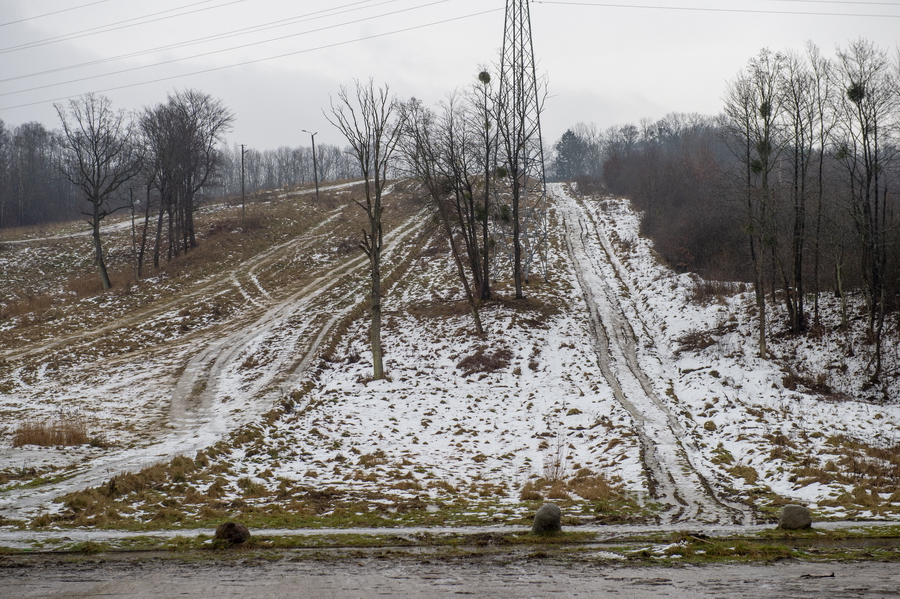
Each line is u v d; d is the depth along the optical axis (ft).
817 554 32.50
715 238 142.00
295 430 74.90
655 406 81.35
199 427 75.20
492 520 42.16
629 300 129.49
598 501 47.98
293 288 156.15
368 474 57.88
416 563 31.83
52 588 27.76
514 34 122.11
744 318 107.96
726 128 128.26
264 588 27.63
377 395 90.53
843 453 58.90
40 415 80.33
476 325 112.06
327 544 35.91
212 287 159.02
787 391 82.58
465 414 82.99
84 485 51.08
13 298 160.56
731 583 27.35
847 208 92.99
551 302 126.11
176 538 36.88
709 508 45.27
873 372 85.05
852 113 91.76
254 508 46.09
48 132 347.56
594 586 27.35
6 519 41.55
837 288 107.76
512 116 123.95
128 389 95.25
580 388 89.71
